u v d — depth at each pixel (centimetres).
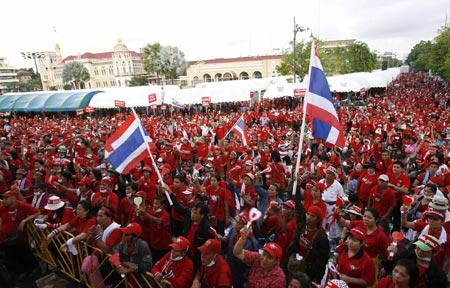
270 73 7306
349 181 929
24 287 598
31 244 649
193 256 520
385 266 458
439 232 450
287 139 1551
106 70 10081
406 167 1149
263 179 1058
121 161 679
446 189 688
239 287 466
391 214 683
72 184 844
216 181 685
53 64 11106
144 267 466
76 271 569
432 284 373
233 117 2736
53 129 2355
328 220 713
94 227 501
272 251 379
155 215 586
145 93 3922
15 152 1238
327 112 623
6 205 604
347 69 6788
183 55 7325
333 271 404
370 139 1413
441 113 2280
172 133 2108
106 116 3997
